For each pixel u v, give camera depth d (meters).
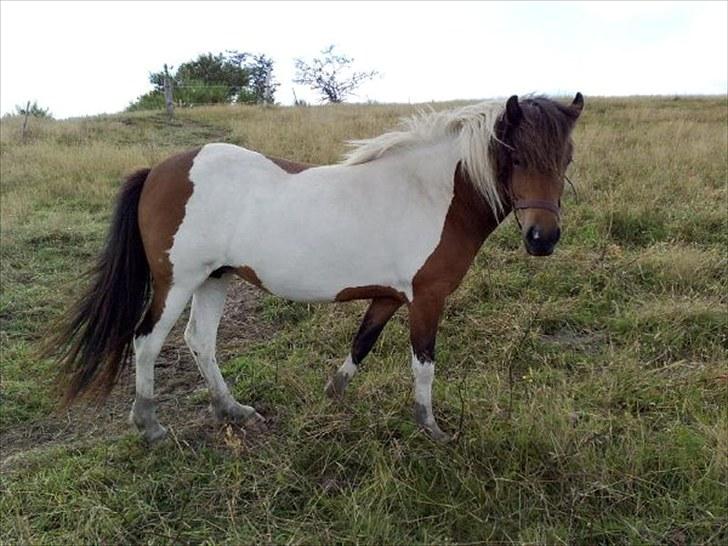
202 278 3.39
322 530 2.76
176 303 3.38
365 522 2.72
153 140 13.02
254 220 3.23
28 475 3.26
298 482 3.07
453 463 3.05
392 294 3.30
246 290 5.56
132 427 3.65
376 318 3.50
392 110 16.41
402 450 3.17
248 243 3.25
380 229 3.18
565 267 5.30
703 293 4.79
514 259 5.51
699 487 2.84
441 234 3.18
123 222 3.41
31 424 3.83
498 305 4.80
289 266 3.24
